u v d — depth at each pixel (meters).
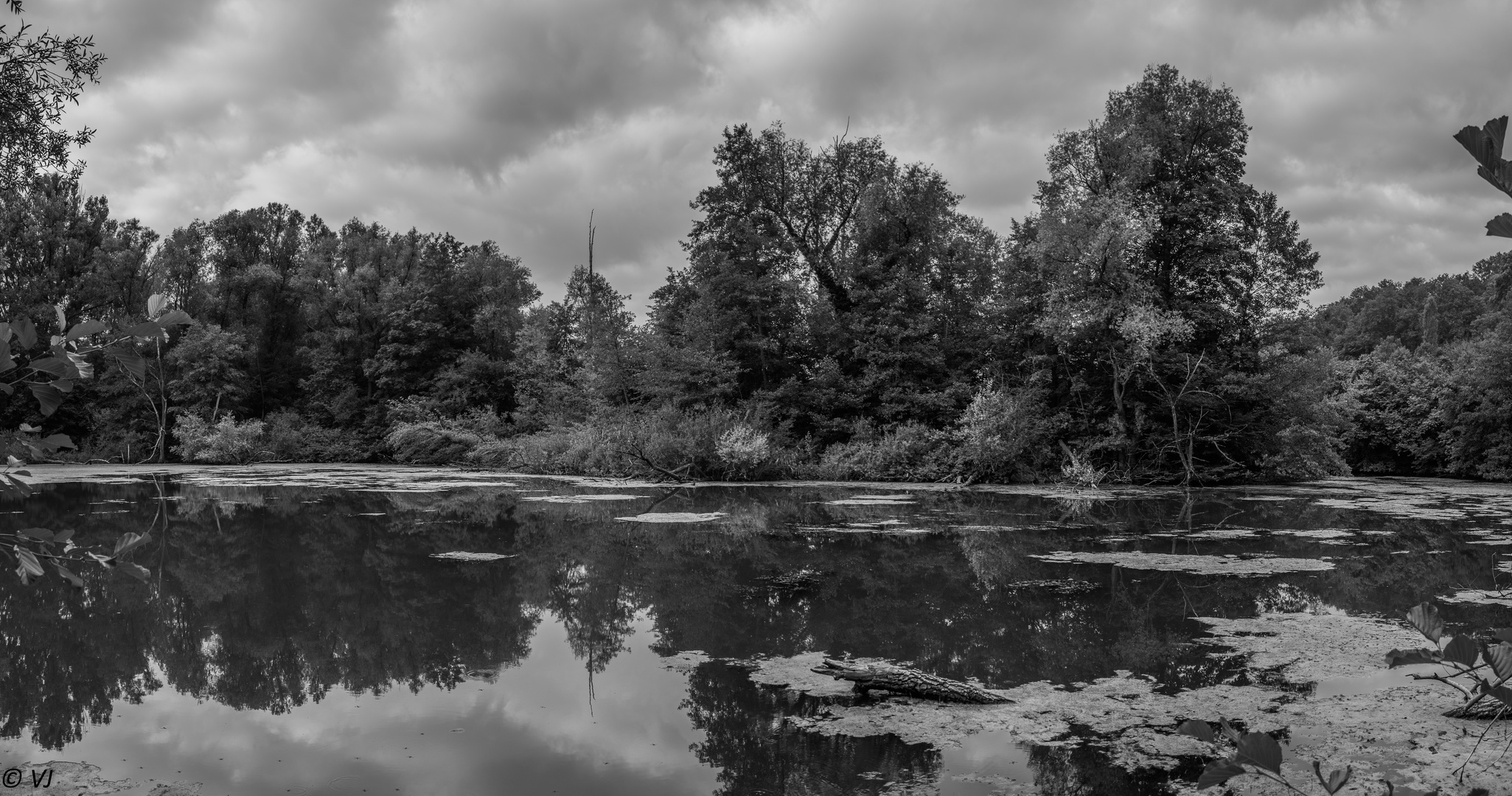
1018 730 5.70
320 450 45.97
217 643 8.33
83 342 2.34
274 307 54.38
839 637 8.34
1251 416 29.08
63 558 2.60
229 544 14.36
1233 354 29.31
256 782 5.04
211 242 53.09
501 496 23.75
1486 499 23.47
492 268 56.69
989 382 29.61
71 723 6.09
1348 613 9.20
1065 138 30.45
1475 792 2.02
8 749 5.60
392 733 5.85
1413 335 74.25
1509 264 59.31
